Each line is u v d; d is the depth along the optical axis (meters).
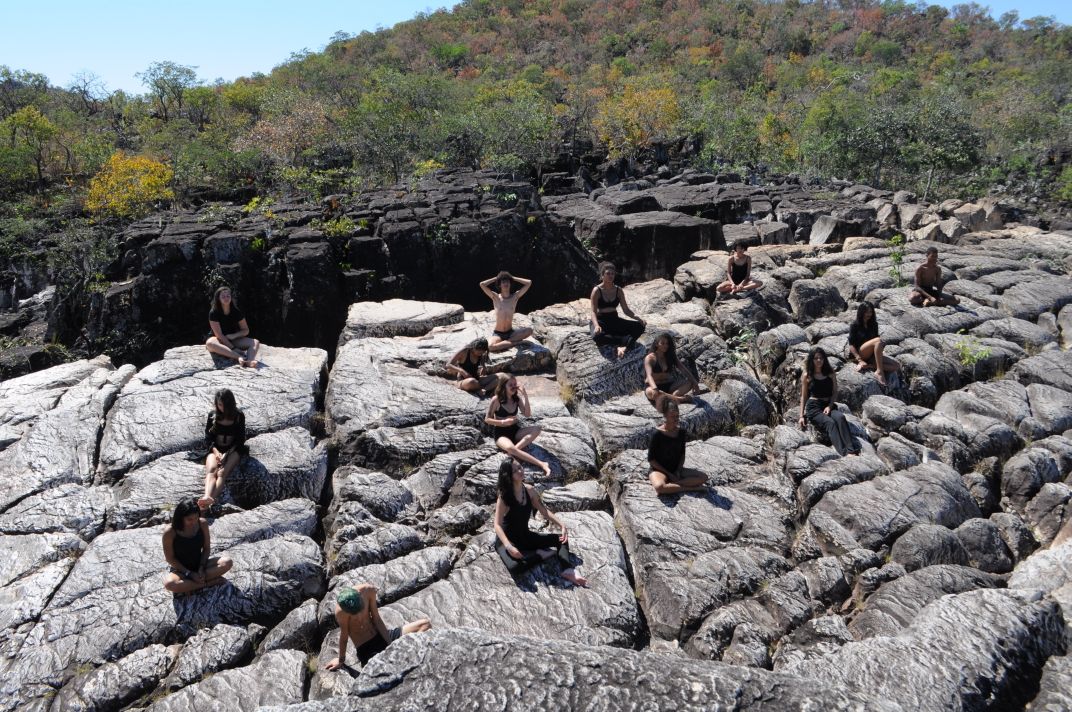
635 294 11.43
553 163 32.88
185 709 4.39
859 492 6.74
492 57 93.38
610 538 6.06
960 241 16.11
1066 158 34.12
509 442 7.06
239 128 44.22
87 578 5.41
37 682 4.69
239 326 8.80
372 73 56.69
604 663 2.86
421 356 8.77
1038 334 9.98
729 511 6.51
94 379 8.07
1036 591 4.12
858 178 31.67
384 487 6.54
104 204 25.27
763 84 75.06
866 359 9.05
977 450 7.76
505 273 9.03
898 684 3.51
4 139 36.19
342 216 13.19
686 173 28.47
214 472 6.39
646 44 97.38
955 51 97.25
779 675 2.84
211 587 5.37
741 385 8.58
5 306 24.58
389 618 5.16
